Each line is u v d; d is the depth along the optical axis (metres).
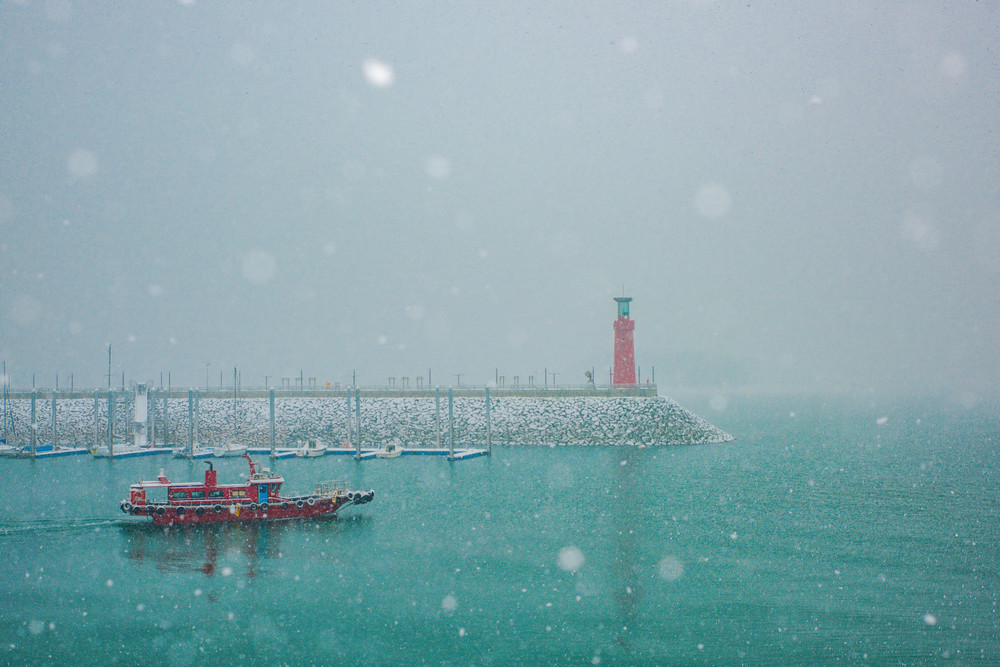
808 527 55.06
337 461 92.50
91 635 35.31
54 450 103.00
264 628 36.09
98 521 57.75
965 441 126.94
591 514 60.00
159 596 40.47
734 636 34.53
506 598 39.88
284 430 110.62
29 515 60.22
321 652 33.44
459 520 57.88
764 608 37.88
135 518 58.84
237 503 57.06
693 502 64.94
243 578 43.41
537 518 58.50
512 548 49.47
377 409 114.00
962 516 59.16
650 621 36.38
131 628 36.12
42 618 37.41
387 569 45.00
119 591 41.28
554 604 38.91
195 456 96.88
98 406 123.25
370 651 33.53
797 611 37.38
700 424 115.56
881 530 54.09
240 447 98.94
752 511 61.12
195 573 44.44
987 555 47.06
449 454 92.00
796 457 98.12
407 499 66.50
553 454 96.19
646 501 65.31
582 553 48.09
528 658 32.62
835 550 48.44
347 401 106.06
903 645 33.38
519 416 109.06
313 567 45.50
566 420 107.88
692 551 48.47
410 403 114.88
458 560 46.75
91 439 113.44
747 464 88.94
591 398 111.31
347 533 53.78
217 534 53.62
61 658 32.88
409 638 34.84
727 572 43.88
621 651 33.06
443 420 109.69
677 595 39.94
